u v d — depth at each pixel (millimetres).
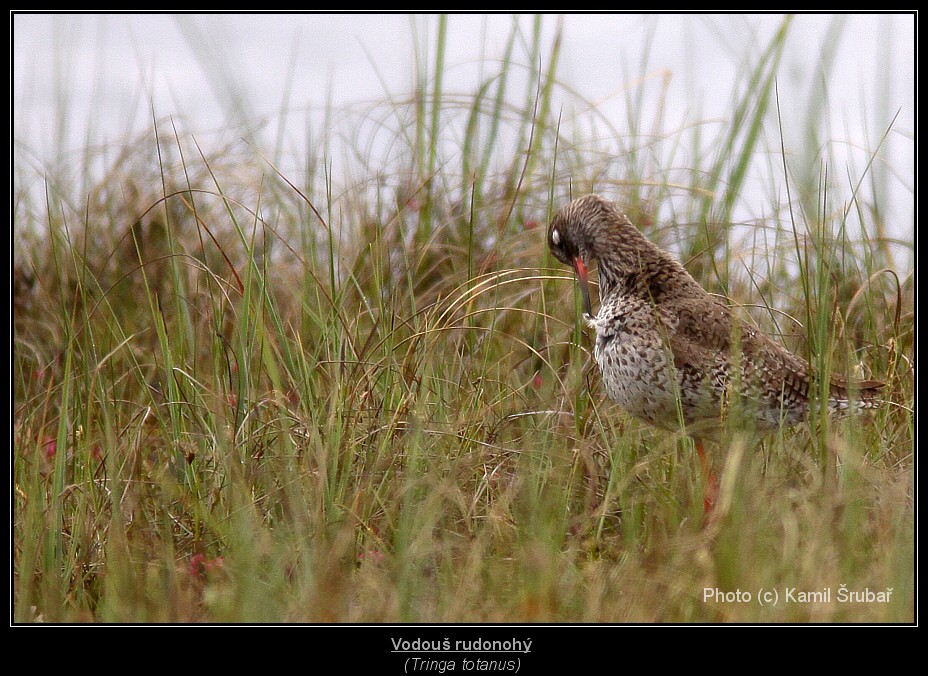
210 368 13023
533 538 9227
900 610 8391
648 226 14891
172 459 11086
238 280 11820
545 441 10852
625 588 9000
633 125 16094
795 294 14164
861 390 10961
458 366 12422
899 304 11938
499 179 15656
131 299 14992
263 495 10289
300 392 11195
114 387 12023
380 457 10375
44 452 11750
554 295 13797
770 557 9125
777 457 10805
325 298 13297
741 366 10570
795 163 13938
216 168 15750
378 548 9766
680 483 10695
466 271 14188
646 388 10711
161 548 9812
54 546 9570
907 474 10188
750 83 15820
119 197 16062
